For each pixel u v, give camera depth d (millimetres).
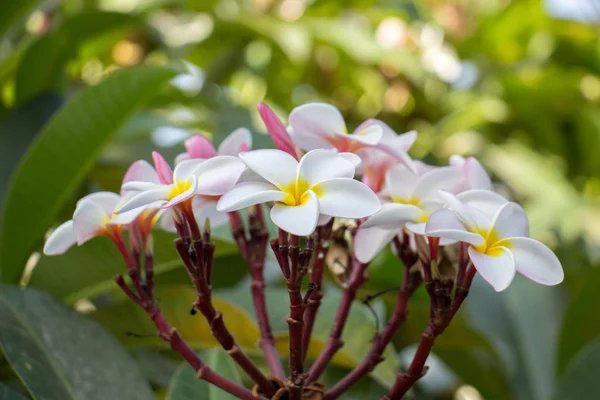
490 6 2244
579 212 1896
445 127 2061
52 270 920
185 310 912
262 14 2041
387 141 775
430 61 2117
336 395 747
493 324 1349
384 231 759
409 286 762
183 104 1494
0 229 961
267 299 964
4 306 858
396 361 923
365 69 2102
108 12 1224
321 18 2027
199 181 703
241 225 794
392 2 2305
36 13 1438
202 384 866
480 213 713
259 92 2121
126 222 732
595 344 1070
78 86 1604
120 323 930
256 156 700
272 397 725
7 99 1269
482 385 1243
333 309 967
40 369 824
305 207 675
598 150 2047
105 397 835
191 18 2041
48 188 954
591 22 2133
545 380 1257
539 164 1965
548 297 1396
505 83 2066
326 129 761
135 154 1187
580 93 2061
